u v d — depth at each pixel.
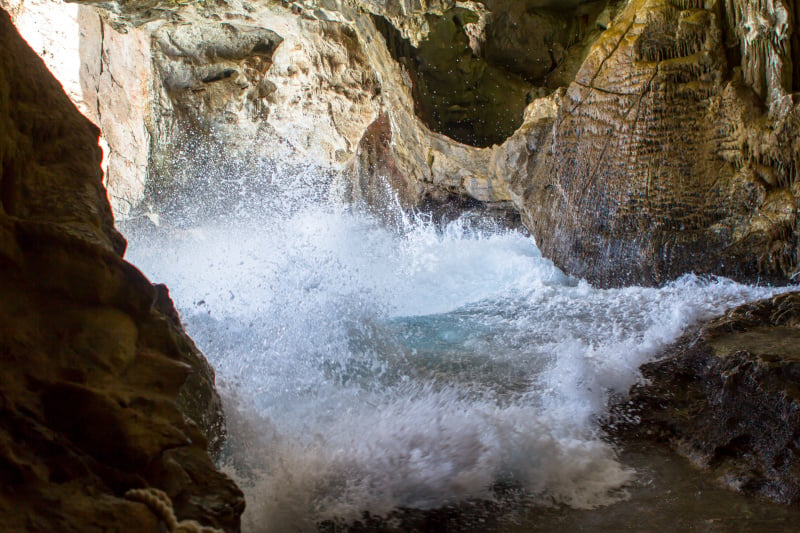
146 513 2.14
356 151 11.79
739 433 3.73
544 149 8.05
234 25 11.94
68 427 2.26
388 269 8.42
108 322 2.49
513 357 5.29
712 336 4.58
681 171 6.82
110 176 12.28
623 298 6.56
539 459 3.73
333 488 3.45
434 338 5.91
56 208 2.70
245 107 12.41
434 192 10.30
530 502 3.44
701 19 6.76
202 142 12.65
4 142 2.59
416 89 9.22
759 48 6.48
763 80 6.51
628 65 7.07
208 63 12.25
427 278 8.25
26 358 2.25
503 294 7.38
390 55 9.02
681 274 6.77
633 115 7.05
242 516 3.08
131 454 2.31
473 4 8.42
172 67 12.22
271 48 12.35
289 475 3.45
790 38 6.38
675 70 6.84
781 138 6.29
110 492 2.22
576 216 7.54
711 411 4.02
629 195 7.10
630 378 4.67
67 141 2.95
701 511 3.25
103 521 2.06
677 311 5.47
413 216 10.83
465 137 9.48
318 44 11.29
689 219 6.76
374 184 11.66
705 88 6.71
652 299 6.35
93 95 11.99
